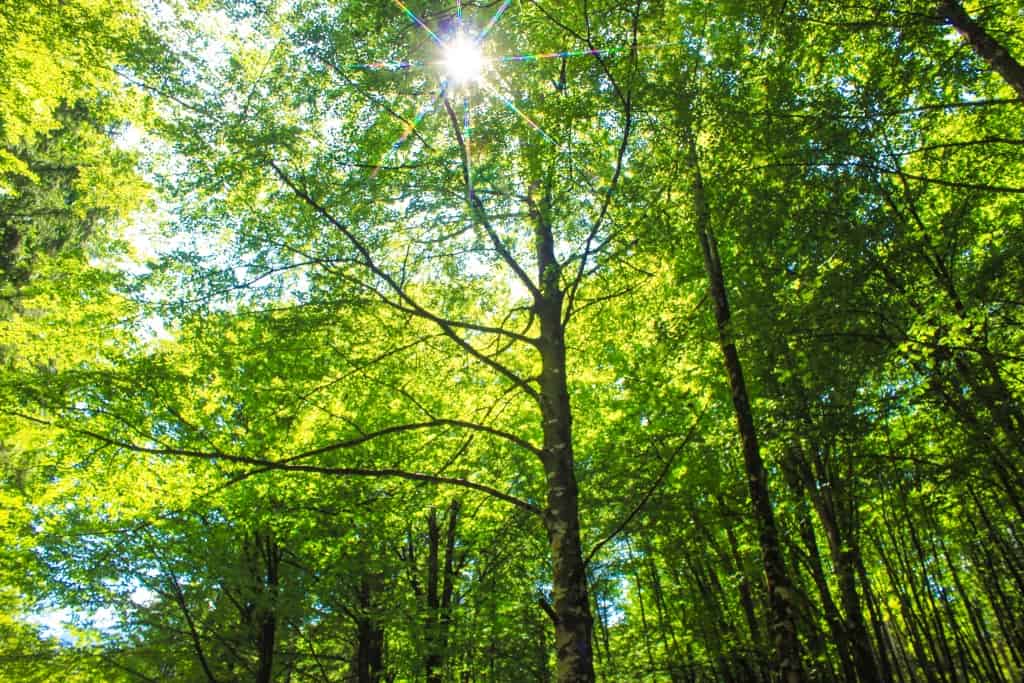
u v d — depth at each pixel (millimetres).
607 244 7980
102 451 8070
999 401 7902
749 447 8406
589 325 10141
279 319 7652
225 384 8914
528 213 7914
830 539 10250
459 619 12320
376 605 12086
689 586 14555
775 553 7840
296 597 10586
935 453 9922
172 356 8422
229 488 9125
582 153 7586
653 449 10828
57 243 13422
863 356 8016
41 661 10883
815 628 10805
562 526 6949
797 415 8781
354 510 9031
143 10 8328
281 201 7742
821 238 7715
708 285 10383
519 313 10398
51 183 13258
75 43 8508
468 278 8914
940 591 17719
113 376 7969
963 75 7762
